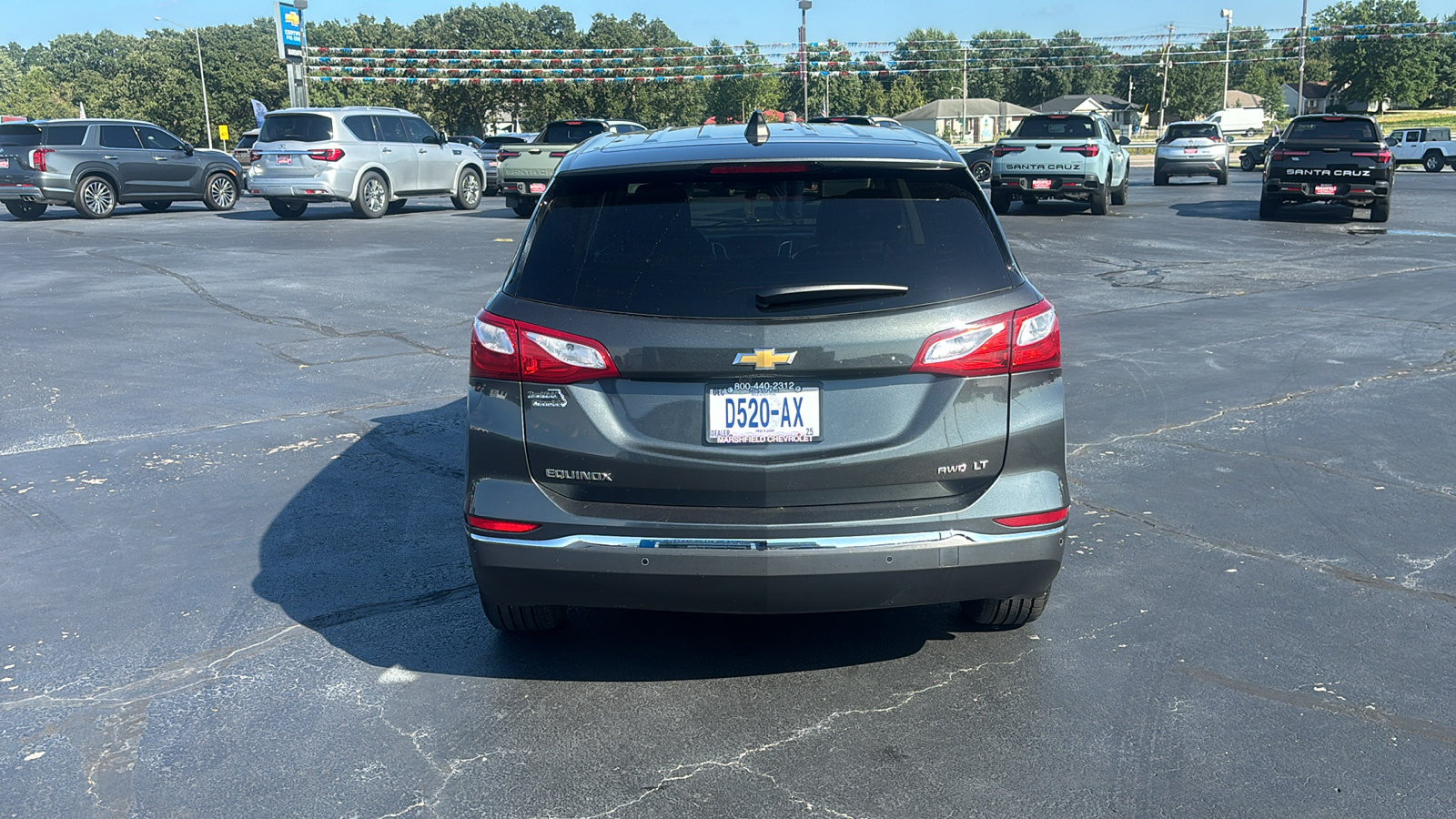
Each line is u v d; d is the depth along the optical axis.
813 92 129.38
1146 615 3.75
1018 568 3.05
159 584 4.10
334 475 5.40
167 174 21.28
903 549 2.94
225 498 5.07
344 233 16.95
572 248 3.07
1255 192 25.62
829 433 2.94
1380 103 127.31
